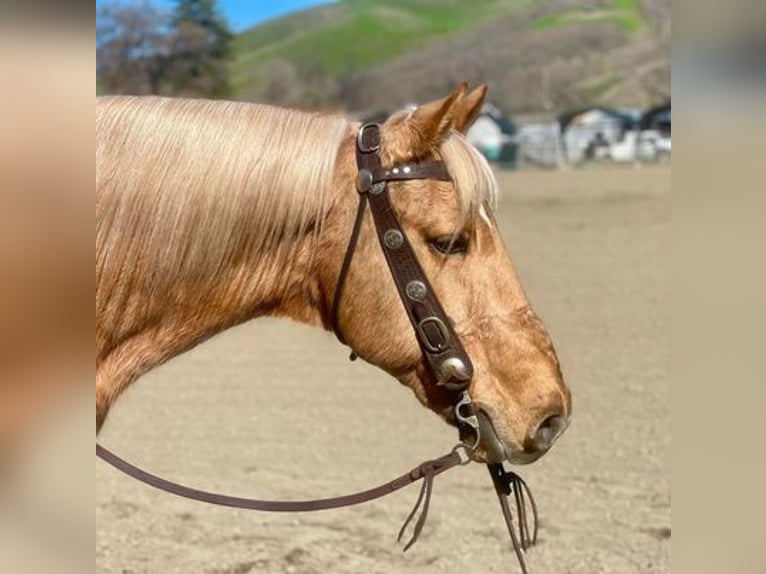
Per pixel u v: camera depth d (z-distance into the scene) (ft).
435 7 386.93
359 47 365.40
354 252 8.61
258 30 391.45
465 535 17.31
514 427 8.45
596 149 134.41
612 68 277.64
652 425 23.12
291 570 15.98
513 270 8.77
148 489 20.02
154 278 8.41
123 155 8.37
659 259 46.11
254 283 8.68
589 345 31.12
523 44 310.65
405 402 26.86
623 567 15.65
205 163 8.47
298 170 8.63
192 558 16.47
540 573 15.60
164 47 157.17
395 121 8.89
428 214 8.50
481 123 144.25
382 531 17.61
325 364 31.96
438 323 8.48
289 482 20.13
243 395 27.94
